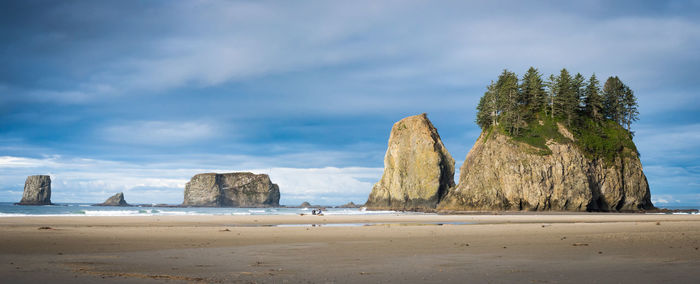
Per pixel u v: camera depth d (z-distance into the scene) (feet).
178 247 61.93
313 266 41.14
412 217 224.12
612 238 69.56
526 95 403.75
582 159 358.84
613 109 408.67
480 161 389.19
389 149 543.80
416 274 35.40
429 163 497.05
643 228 102.73
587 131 380.99
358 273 36.37
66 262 43.88
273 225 137.18
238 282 32.14
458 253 51.57
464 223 151.02
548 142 366.22
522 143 369.30
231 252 55.11
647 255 46.16
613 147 374.63
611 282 29.84
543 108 392.88
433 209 454.40
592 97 396.98
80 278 33.35
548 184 351.67
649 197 376.48
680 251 49.57
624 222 147.02
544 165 354.54
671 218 194.90
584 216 238.89
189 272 37.37
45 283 30.86
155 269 39.24
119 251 55.93
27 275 34.47
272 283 31.68
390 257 48.19
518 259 44.75
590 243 61.57
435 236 82.23
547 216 240.53
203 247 62.03
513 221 169.68
